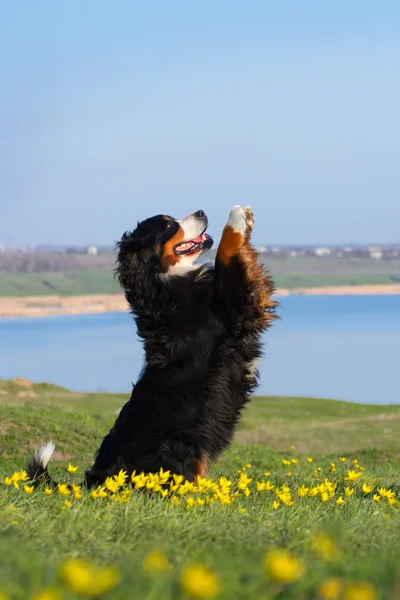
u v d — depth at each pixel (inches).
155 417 253.9
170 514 188.7
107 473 253.8
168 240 283.6
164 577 107.4
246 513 200.4
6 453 568.1
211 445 259.4
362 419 906.1
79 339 5600.4
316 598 103.7
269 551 141.3
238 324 270.5
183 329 269.3
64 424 652.7
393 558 141.0
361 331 5733.3
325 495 231.9
